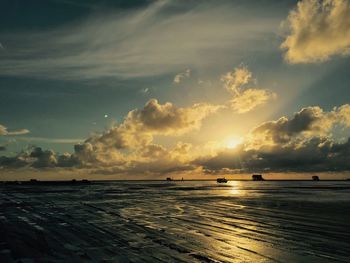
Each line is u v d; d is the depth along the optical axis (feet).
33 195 216.74
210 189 345.10
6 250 58.34
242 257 52.13
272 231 75.97
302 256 52.80
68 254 54.90
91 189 325.21
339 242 63.62
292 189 347.97
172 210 122.21
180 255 53.47
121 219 97.60
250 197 199.93
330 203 153.48
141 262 49.37
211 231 75.92
